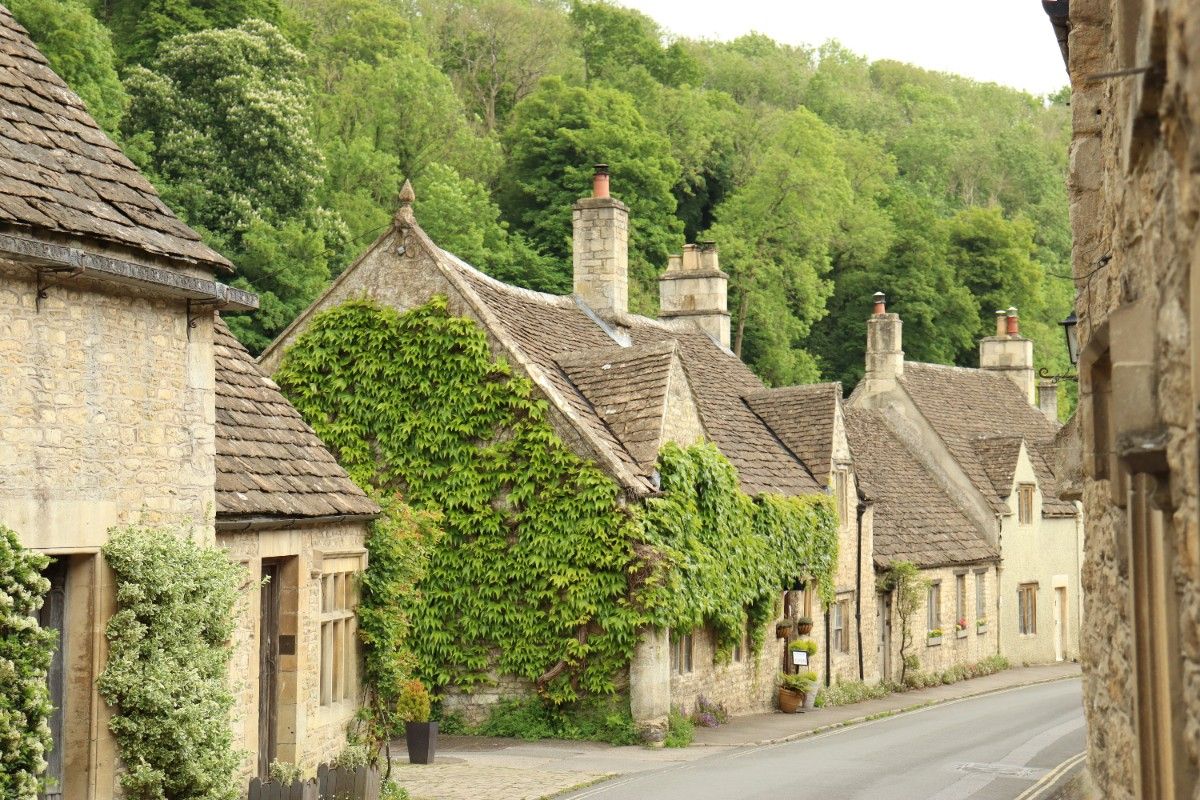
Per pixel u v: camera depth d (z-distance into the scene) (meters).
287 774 13.33
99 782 11.21
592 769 19.28
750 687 27.19
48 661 10.14
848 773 18.91
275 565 15.02
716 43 86.31
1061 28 10.23
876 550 34.41
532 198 53.69
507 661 23.02
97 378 11.20
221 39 41.12
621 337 30.23
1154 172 5.08
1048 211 77.38
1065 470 10.09
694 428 25.27
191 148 39.62
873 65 94.06
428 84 52.50
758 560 26.53
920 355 61.25
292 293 38.66
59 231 10.52
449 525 23.36
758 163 61.22
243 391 16.23
